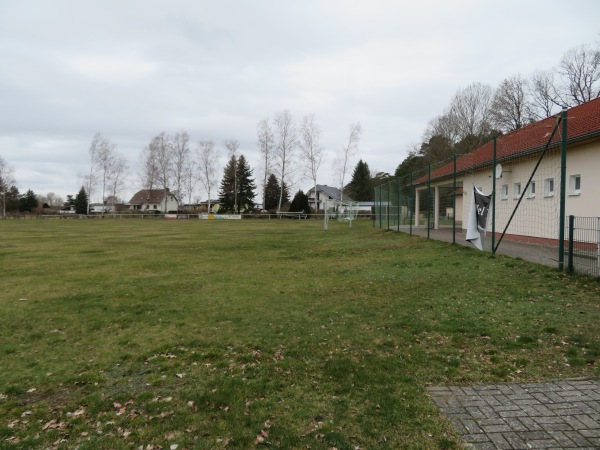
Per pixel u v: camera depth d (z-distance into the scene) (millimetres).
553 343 4758
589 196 11938
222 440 3094
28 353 5273
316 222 50250
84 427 3363
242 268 12156
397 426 3184
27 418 3568
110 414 3570
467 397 3598
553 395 3566
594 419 3156
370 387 3877
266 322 6324
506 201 16266
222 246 19109
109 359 4977
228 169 80562
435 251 13055
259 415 3434
